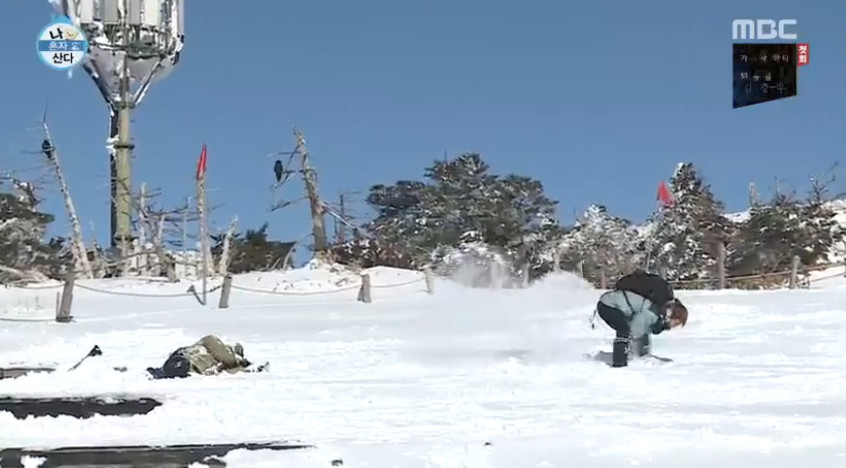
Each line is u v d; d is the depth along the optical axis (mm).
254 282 34125
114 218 40719
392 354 15422
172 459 7598
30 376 12742
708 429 8281
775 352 14641
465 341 17406
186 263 39531
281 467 7188
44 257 43656
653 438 7863
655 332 13812
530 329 19469
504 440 7969
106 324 22516
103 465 7422
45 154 41375
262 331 20266
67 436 8633
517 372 12695
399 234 48469
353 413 9586
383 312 24891
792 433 8047
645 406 9680
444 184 50188
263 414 9602
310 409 9898
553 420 8906
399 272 35938
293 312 25266
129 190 39594
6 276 37031
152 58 38625
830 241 47656
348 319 22938
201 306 28328
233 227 39969
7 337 19422
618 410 9438
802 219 47438
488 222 48438
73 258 42156
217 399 10734
